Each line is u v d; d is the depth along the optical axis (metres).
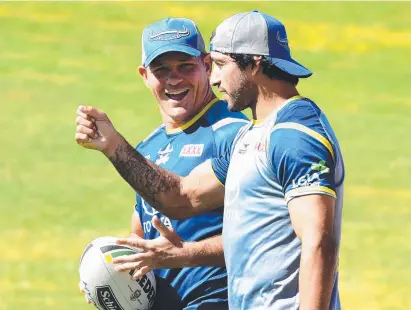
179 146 22.53
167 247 20.88
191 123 22.58
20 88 92.75
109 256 21.72
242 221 17.77
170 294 22.14
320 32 113.19
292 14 118.19
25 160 71.94
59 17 114.06
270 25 17.89
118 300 21.75
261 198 17.52
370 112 90.19
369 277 47.84
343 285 46.50
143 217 22.95
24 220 57.81
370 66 104.88
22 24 111.31
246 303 17.80
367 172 71.25
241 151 18.02
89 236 54.91
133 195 63.97
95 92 92.81
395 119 88.19
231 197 18.06
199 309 21.75
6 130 80.19
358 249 52.84
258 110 18.08
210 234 21.83
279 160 17.03
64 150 75.12
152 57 22.25
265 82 17.94
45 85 94.12
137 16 115.38
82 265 21.95
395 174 71.00
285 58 17.92
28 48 104.69
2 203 61.38
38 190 64.56
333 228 16.78
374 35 113.56
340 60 105.94
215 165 20.95
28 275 47.50
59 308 42.28
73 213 59.53
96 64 101.50
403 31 115.69
